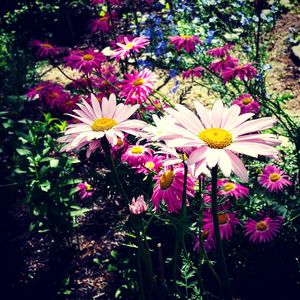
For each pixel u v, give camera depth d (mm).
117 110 304
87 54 586
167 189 348
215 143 243
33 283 539
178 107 265
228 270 475
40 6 1320
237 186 435
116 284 518
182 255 415
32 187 522
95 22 774
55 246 580
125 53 562
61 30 1199
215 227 278
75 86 649
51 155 664
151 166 462
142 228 328
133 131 291
